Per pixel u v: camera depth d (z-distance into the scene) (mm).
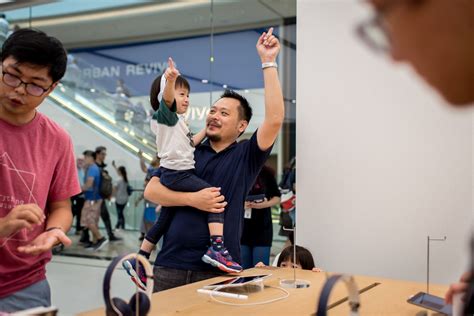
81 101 6895
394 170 2363
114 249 5219
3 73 1069
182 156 1764
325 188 2523
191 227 1678
